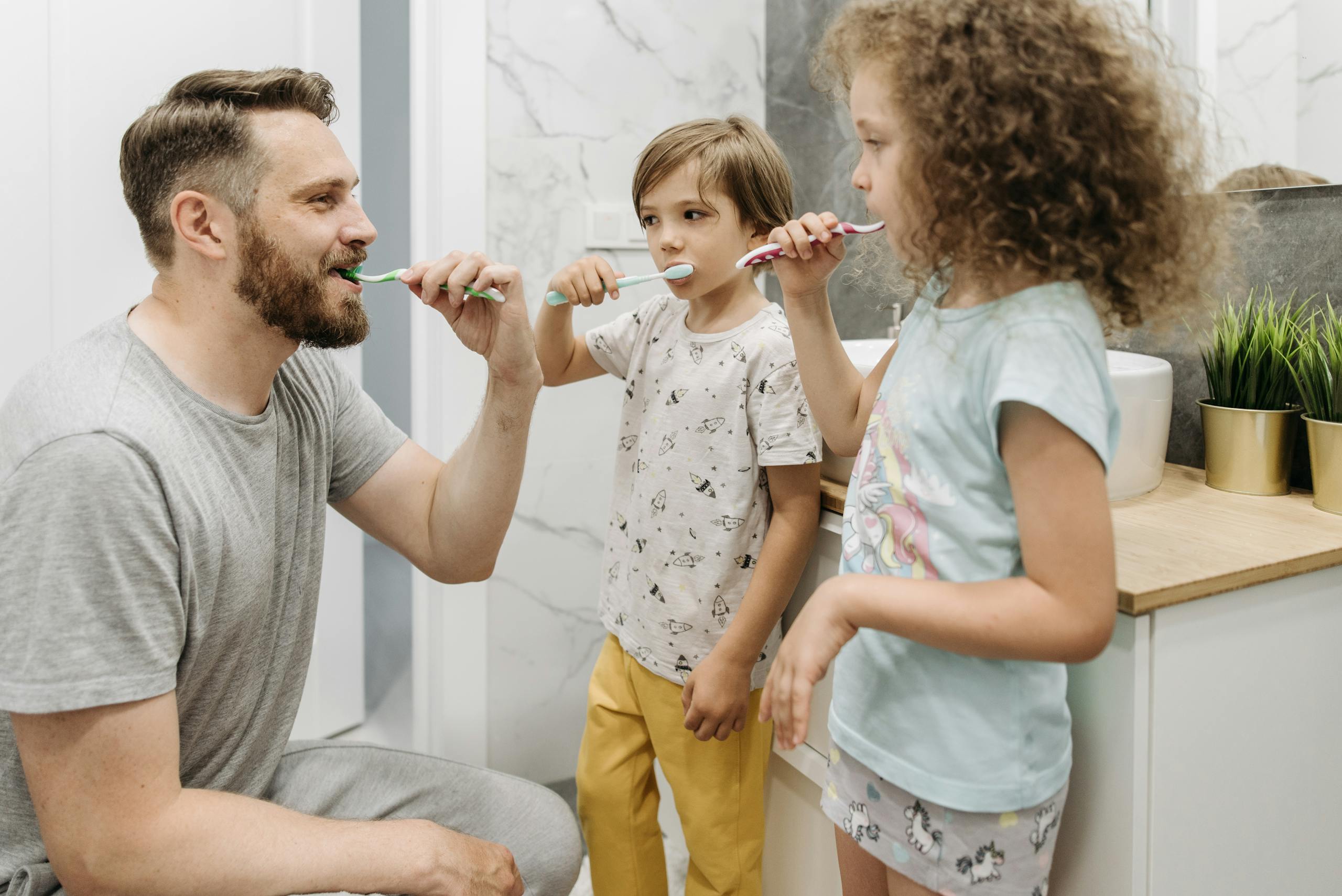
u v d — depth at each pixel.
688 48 1.85
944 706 0.79
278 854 0.87
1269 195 1.16
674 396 1.17
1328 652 0.93
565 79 1.74
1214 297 0.95
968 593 0.70
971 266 0.73
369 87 1.84
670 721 1.17
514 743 1.84
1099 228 0.70
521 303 1.02
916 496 0.77
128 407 0.85
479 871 0.95
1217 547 0.91
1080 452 0.68
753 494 1.12
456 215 1.66
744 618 1.08
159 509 0.84
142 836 0.82
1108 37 0.70
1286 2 1.11
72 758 0.80
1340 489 1.02
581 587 1.88
